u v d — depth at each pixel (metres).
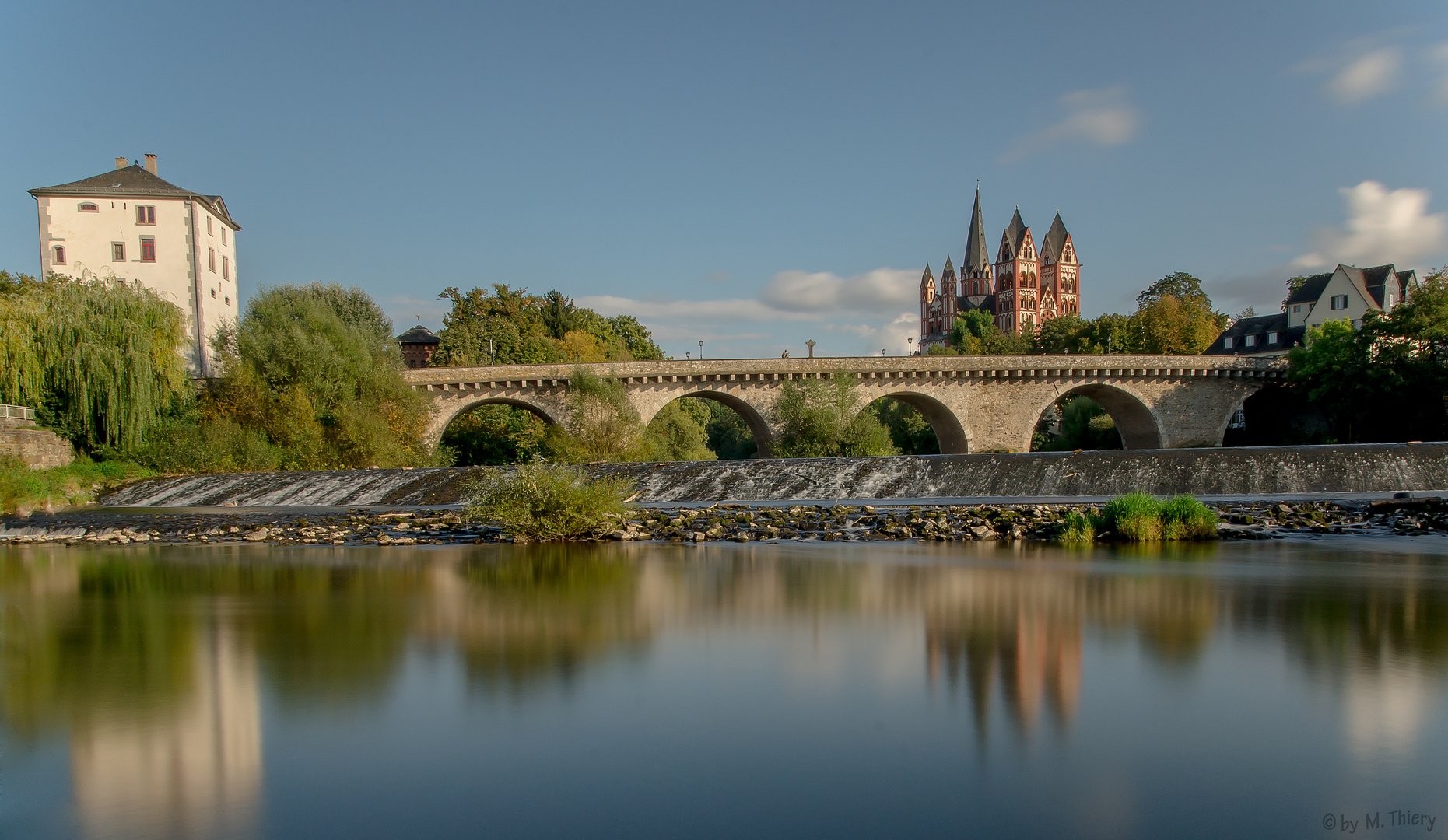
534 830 5.80
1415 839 5.54
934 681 8.97
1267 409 62.88
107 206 53.91
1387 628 11.21
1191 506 21.77
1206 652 10.03
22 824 5.97
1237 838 5.57
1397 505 24.84
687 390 53.28
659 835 5.70
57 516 32.16
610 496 24.88
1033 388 55.78
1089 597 13.58
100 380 38.12
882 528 23.16
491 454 59.75
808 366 53.47
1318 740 7.23
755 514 27.56
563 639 11.14
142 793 6.45
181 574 18.02
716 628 11.66
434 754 7.18
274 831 5.80
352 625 12.27
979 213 187.50
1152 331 83.19
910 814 5.97
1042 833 5.69
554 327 80.12
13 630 12.30
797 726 7.71
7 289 44.16
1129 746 7.13
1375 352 51.19
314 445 42.66
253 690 9.05
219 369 46.97
